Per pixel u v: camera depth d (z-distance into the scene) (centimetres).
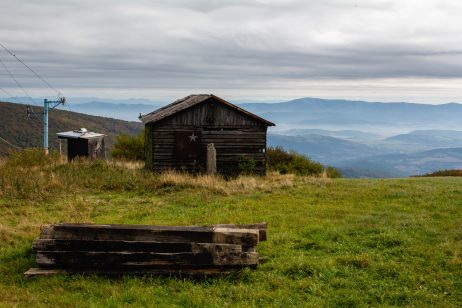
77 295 965
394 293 980
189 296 960
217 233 1104
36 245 1098
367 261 1148
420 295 970
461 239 1312
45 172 2695
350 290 1002
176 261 1072
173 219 1691
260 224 1232
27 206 1922
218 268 1096
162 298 959
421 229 1432
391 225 1502
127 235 1096
